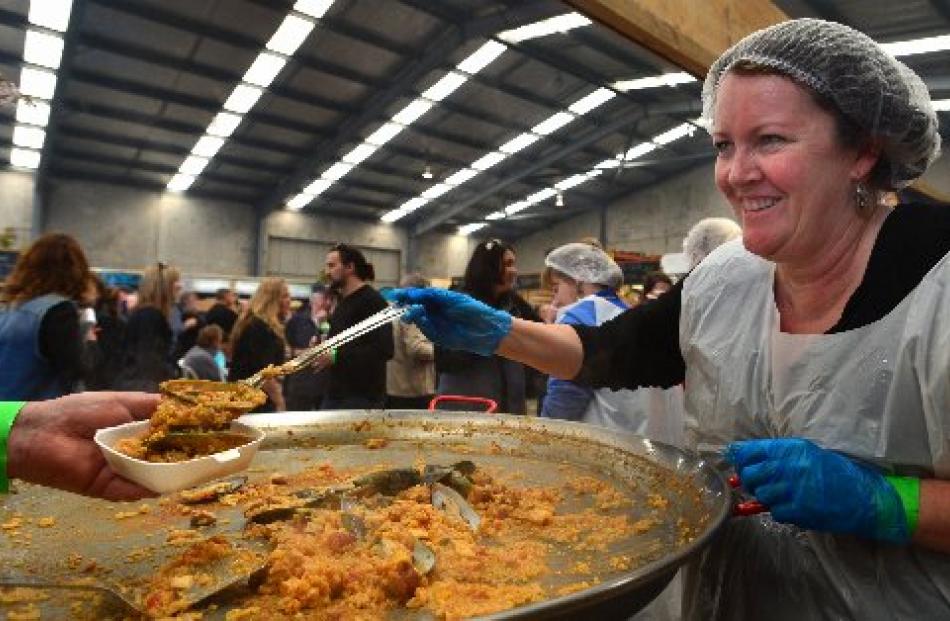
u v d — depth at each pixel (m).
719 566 1.22
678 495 1.32
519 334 1.55
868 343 1.03
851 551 1.05
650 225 19.09
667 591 1.66
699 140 16.20
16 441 1.05
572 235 21.42
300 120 14.01
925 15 8.11
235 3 9.88
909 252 1.03
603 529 1.26
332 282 3.84
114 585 1.02
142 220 17.55
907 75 1.02
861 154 1.04
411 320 1.54
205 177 17.14
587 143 14.98
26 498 1.40
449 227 22.38
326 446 1.83
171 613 0.92
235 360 4.39
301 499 1.34
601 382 1.55
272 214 19.41
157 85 12.13
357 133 14.42
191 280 11.30
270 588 1.01
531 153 16.06
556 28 10.29
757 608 1.13
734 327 1.24
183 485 1.02
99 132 14.09
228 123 13.78
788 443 1.00
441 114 13.74
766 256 1.05
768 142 0.99
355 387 3.67
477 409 3.11
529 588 1.00
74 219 16.64
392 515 1.25
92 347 4.50
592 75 12.05
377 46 11.18
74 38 10.12
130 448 1.07
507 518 1.32
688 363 1.36
